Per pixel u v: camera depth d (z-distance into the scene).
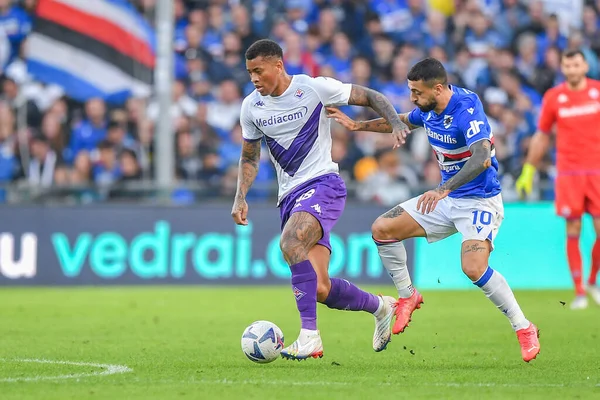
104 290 52.16
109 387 19.88
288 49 65.19
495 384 20.47
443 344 29.22
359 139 60.16
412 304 25.73
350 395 18.80
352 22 67.38
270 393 19.03
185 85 64.88
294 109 24.61
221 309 41.22
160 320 36.72
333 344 29.31
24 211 54.03
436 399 18.38
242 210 25.34
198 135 61.22
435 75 24.00
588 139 42.53
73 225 54.03
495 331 33.06
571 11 71.50
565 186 42.97
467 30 68.81
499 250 54.22
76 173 59.59
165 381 20.80
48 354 26.25
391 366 23.89
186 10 67.81
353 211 53.72
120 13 61.69
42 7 61.47
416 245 54.41
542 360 25.19
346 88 24.73
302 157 24.84
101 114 61.16
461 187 25.11
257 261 54.16
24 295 48.78
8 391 19.31
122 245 54.12
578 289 43.34
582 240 53.56
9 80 63.19
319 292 24.36
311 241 24.00
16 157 60.69
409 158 59.97
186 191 55.22
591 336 31.45
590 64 69.50
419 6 69.00
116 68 61.59
